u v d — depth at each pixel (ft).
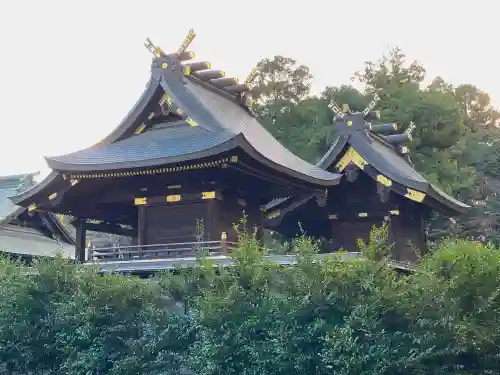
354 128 119.34
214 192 85.15
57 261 78.43
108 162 84.12
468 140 224.74
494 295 64.13
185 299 71.77
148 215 89.56
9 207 131.75
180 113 90.38
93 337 72.38
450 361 62.95
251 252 68.95
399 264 79.61
